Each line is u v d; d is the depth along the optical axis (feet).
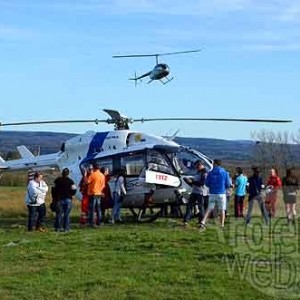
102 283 37.76
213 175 66.03
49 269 42.63
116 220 77.25
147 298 34.17
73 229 70.33
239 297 34.09
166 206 80.33
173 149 78.54
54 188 69.41
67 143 87.51
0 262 45.91
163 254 48.37
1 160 97.14
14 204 103.81
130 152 78.64
